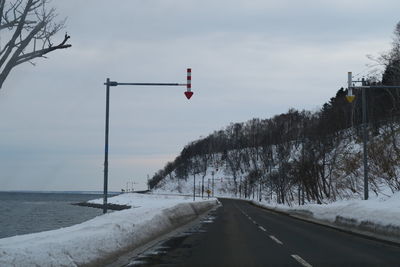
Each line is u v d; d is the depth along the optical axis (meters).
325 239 16.55
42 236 10.34
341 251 12.86
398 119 52.41
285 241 15.83
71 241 9.22
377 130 61.81
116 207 112.38
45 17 6.95
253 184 146.50
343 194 45.97
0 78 6.39
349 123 88.12
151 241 15.51
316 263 10.52
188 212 29.38
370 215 18.61
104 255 10.16
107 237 11.21
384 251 12.86
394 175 35.25
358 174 47.31
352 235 18.34
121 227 13.16
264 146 151.25
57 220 73.38
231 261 10.89
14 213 96.38
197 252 12.62
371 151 43.78
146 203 107.81
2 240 9.59
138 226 14.87
